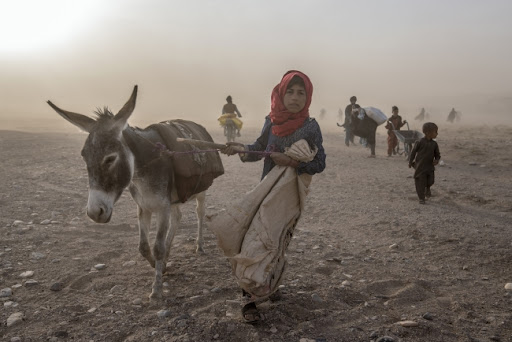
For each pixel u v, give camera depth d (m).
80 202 8.22
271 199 3.46
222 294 4.34
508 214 7.86
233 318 3.80
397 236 6.50
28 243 5.78
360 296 4.36
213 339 3.49
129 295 4.30
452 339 3.57
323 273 5.00
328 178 11.55
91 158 3.55
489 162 14.17
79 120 3.69
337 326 3.74
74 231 6.36
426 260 5.48
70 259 5.25
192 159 4.52
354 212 7.95
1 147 16.70
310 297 4.26
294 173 3.54
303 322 3.74
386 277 4.86
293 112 3.55
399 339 3.54
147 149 4.03
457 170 12.77
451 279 4.86
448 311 4.08
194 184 4.55
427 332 3.66
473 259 5.50
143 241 4.49
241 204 3.51
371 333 3.61
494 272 5.09
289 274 4.89
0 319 3.77
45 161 13.37
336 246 5.96
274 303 4.09
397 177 11.70
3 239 5.88
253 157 3.87
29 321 3.75
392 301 4.22
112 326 3.67
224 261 5.30
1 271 4.79
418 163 8.68
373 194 9.58
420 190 8.66
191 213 7.60
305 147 3.37
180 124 4.97
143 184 4.09
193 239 6.16
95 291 4.41
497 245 6.03
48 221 6.79
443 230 6.78
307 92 3.52
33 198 8.41
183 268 5.04
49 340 3.45
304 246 5.93
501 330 3.73
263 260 3.36
